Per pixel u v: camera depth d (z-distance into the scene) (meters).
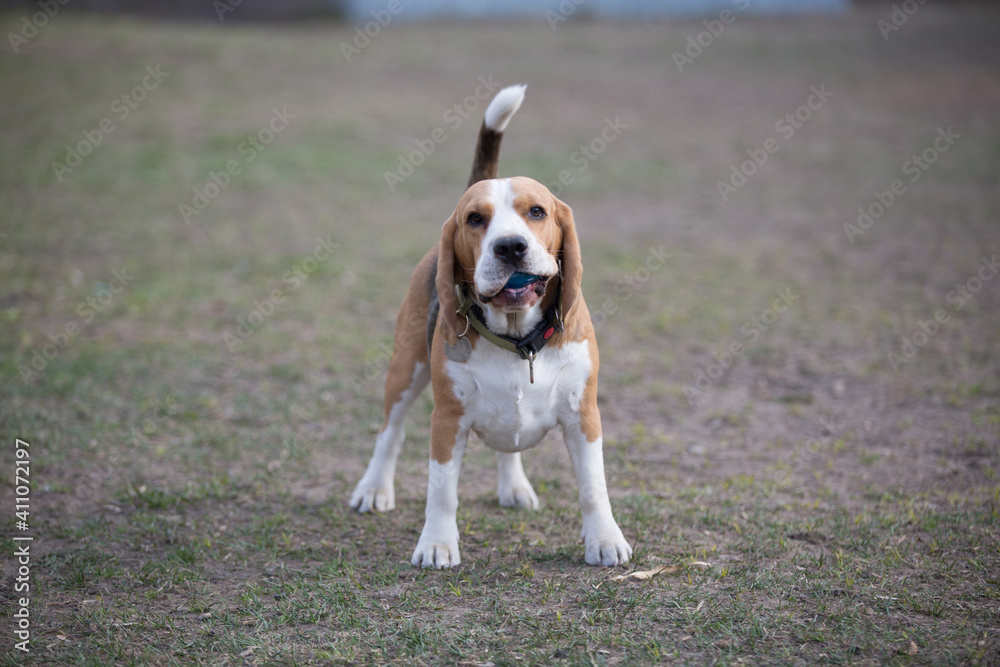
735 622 2.99
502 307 3.24
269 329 6.93
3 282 7.78
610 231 9.73
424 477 4.66
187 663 2.86
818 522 3.89
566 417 3.59
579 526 4.02
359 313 7.35
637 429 5.21
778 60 19.47
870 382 5.90
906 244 9.03
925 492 4.28
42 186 10.71
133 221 9.69
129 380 5.91
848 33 22.50
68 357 6.23
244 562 3.65
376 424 5.34
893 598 3.13
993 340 6.52
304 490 4.49
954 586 3.25
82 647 2.97
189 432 5.19
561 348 3.49
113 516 4.14
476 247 3.32
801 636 2.88
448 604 3.21
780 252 8.91
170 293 7.66
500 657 2.82
